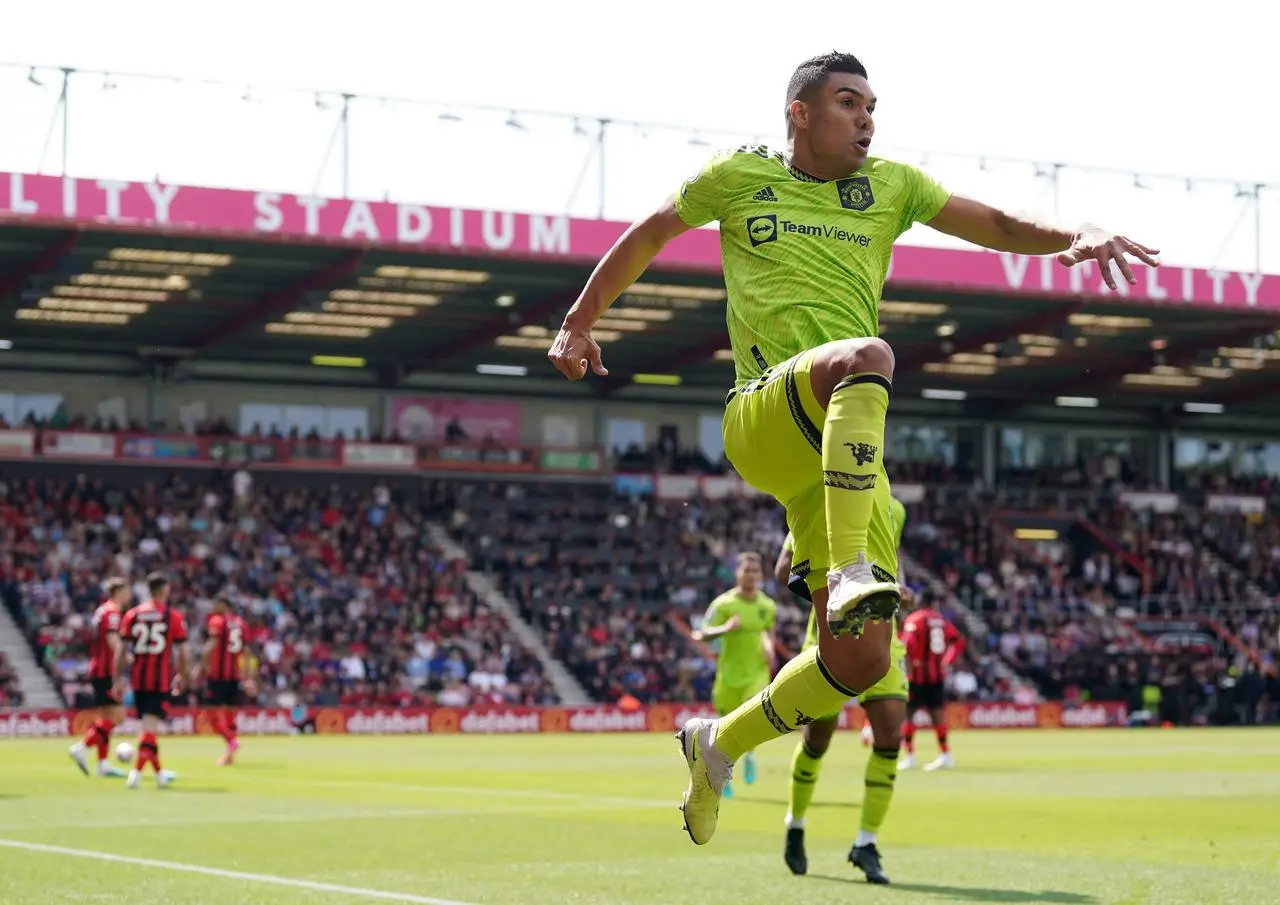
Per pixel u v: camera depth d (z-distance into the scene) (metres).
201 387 46.47
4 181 31.59
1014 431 55.25
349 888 8.16
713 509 48.62
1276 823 13.29
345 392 47.94
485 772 20.89
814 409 4.87
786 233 5.43
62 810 13.88
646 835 11.63
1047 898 8.12
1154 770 22.00
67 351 44.88
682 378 50.38
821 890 8.40
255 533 42.50
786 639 44.66
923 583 48.03
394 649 39.91
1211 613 50.00
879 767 8.99
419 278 38.22
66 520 40.97
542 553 45.78
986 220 5.55
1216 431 57.50
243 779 19.12
